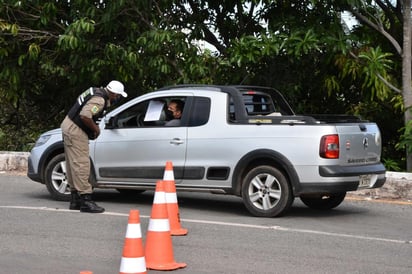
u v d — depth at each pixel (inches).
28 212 412.8
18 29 637.9
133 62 603.5
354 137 400.5
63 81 727.7
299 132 391.2
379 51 568.4
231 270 283.4
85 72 648.4
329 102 660.1
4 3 634.8
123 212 418.6
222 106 416.8
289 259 303.1
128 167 438.0
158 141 428.8
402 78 581.9
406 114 568.7
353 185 394.3
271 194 399.2
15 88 697.0
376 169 412.8
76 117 413.7
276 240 341.4
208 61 624.4
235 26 650.2
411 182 480.7
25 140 785.6
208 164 414.3
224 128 412.2
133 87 672.4
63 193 459.5
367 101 620.4
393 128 639.8
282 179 394.9
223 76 625.6
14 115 791.1
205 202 468.4
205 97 423.8
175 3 633.6
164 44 606.5
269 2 569.9
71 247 321.4
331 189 386.0
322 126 387.9
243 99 417.1
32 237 341.7
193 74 601.9
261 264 293.6
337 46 566.3
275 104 457.1
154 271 279.3
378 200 482.0
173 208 352.5
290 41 565.6
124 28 634.2
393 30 629.6
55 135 463.8
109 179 445.4
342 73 595.2
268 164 402.6
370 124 422.0
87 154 417.1
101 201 469.1
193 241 336.8
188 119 425.1
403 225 392.5
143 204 457.1
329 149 385.4
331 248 326.6
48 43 673.0
